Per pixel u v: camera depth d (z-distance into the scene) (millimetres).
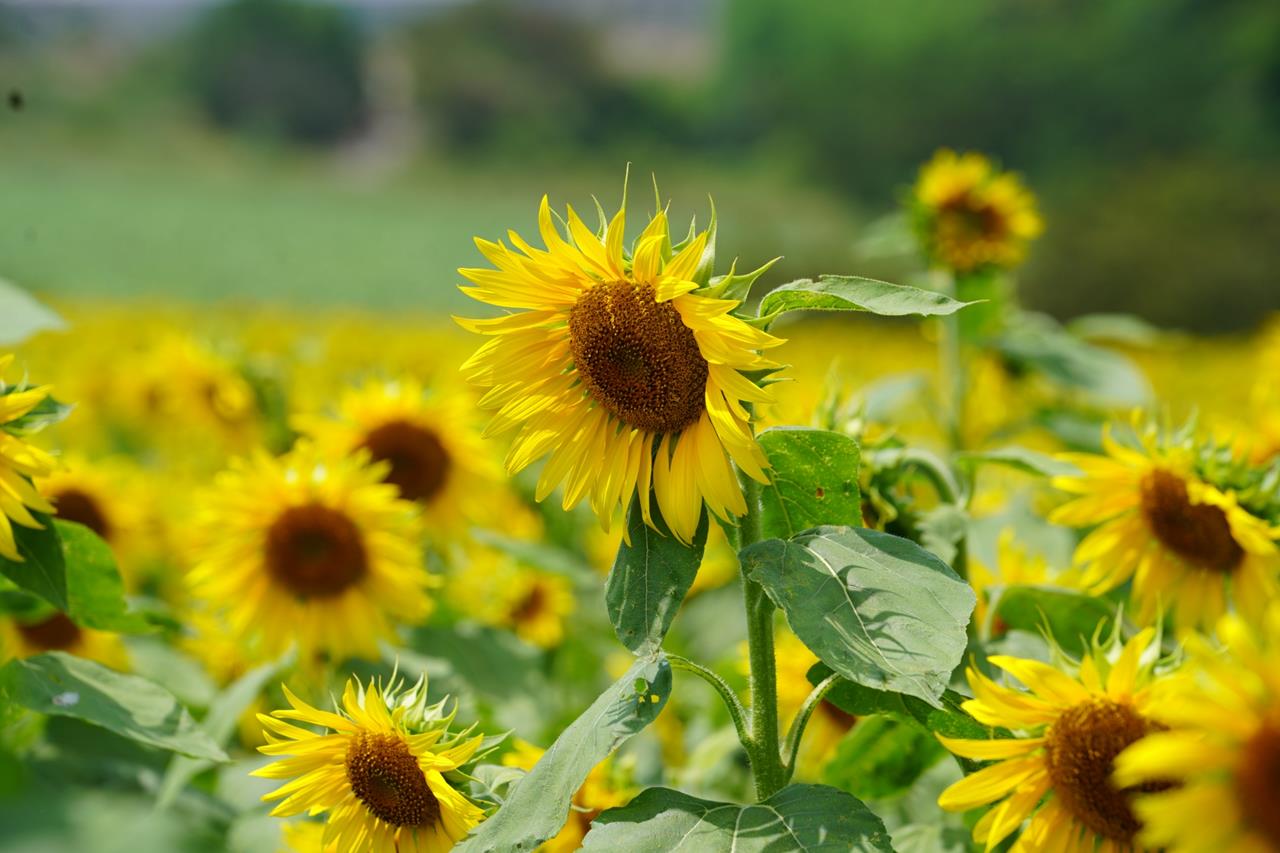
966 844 2900
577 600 6309
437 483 5062
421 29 127875
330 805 2562
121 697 2797
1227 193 29156
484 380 2471
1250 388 9922
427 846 2533
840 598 2148
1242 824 1584
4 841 2010
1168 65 81562
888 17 95875
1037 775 2205
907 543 2221
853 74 95688
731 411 2316
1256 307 27625
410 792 2506
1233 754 1599
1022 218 5188
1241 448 3311
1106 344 12352
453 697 4020
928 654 2051
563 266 2412
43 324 3172
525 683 4598
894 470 2986
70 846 2047
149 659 4562
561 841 2910
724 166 110750
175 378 6680
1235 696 1608
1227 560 3209
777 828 2182
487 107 124688
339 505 4406
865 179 94125
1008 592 2990
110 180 85438
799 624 2117
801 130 98312
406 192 105938
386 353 10336
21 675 2744
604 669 5941
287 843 2895
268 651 4332
